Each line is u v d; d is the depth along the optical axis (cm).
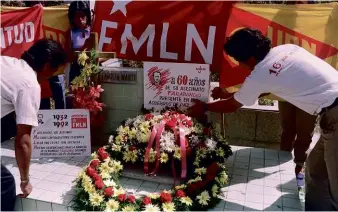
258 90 241
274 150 341
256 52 236
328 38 301
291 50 240
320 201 247
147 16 328
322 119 230
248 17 313
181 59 326
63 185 268
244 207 248
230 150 292
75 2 346
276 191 269
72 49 348
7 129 253
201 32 317
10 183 221
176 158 271
